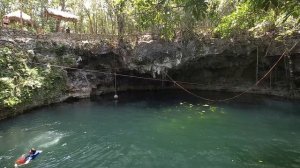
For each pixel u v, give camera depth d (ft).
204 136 58.44
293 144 53.72
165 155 49.73
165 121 69.05
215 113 75.36
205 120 69.36
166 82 110.63
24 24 101.45
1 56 75.15
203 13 25.96
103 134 60.49
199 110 78.84
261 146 52.90
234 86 104.47
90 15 122.31
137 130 62.85
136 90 109.60
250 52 94.68
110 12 108.78
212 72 105.91
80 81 94.79
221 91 105.50
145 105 85.61
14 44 81.41
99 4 115.55
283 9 25.81
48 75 84.79
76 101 89.92
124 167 45.57
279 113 74.84
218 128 63.26
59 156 49.60
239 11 49.29
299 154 49.21
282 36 85.66
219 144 54.13
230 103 86.48
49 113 75.51
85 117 72.64
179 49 98.17
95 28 117.19
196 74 107.45
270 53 91.15
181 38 98.17
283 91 94.02
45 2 113.80
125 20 103.81
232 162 46.52
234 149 51.75
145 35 101.60
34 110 77.36
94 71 99.09
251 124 65.77
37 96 79.30
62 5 122.01
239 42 94.79
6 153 50.39
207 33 98.48
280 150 51.03
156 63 99.55
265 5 21.84
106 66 101.65
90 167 45.65
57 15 103.81
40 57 86.22
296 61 88.94
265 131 61.00
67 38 95.40
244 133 59.93
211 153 50.14
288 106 81.97
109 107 83.25
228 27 64.34
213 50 97.19
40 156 49.39
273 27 88.99
